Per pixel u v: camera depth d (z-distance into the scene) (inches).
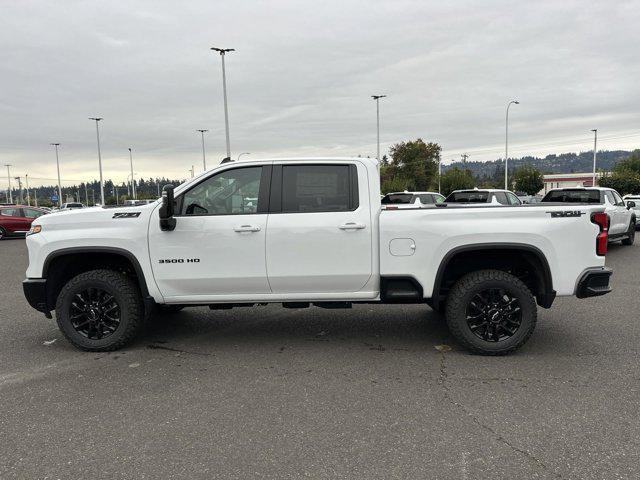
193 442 127.0
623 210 530.3
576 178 3570.4
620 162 2477.9
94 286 194.7
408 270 188.2
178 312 267.4
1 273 434.0
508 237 184.1
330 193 192.4
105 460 119.0
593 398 150.0
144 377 172.4
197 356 194.7
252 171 194.2
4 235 839.7
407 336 218.8
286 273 190.4
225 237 189.2
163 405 149.3
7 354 198.7
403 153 2760.8
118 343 197.8
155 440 128.3
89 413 144.4
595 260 186.9
